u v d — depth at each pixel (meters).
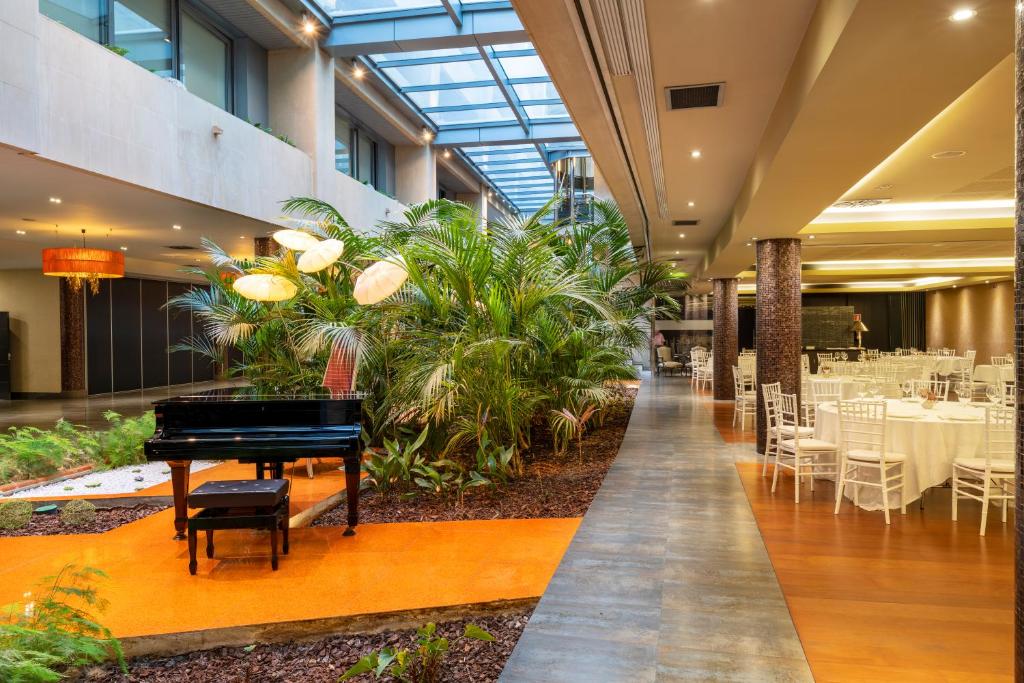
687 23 3.71
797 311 8.38
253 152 10.98
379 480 5.79
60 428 7.82
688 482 6.44
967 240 10.35
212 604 3.50
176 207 9.95
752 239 8.95
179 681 2.96
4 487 6.14
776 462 6.25
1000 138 5.77
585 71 4.22
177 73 10.66
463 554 4.29
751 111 5.13
